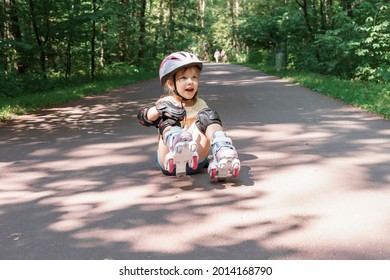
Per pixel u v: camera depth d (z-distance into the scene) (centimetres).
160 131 496
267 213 406
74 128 878
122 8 2055
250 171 539
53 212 427
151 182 509
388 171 527
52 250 347
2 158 645
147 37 3269
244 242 349
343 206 418
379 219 386
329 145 667
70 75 2214
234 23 5528
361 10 1697
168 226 384
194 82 497
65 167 588
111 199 457
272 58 3412
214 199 445
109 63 2973
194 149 456
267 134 758
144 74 2588
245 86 1673
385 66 1572
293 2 2922
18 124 939
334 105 1101
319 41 1778
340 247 337
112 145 713
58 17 1898
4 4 1759
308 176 514
